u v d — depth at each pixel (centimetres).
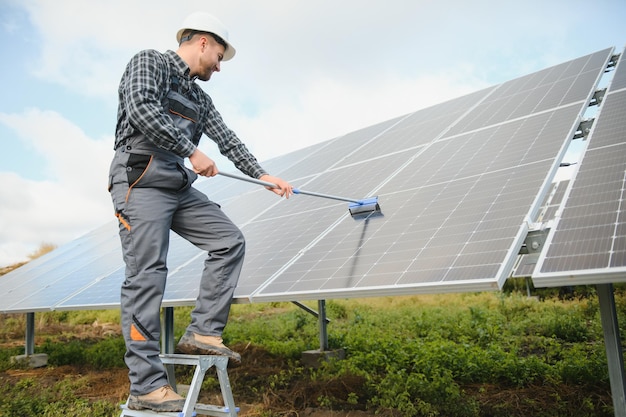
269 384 562
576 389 460
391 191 499
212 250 359
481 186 409
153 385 303
